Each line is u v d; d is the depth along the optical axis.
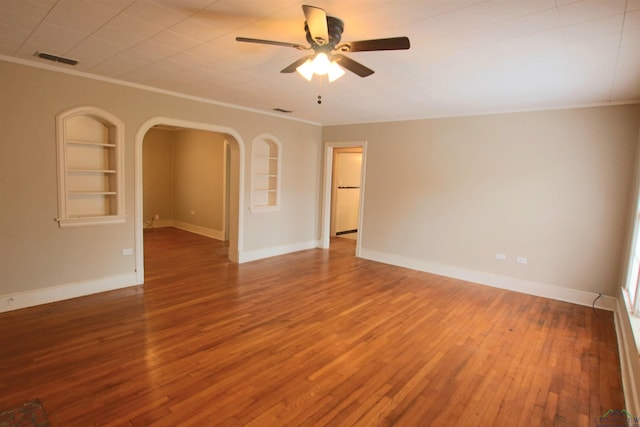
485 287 4.98
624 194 4.08
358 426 2.13
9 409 2.15
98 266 4.18
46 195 3.70
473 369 2.82
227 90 4.39
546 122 4.55
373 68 3.20
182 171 8.52
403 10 2.10
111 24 2.49
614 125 4.11
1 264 3.48
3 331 3.15
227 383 2.51
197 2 2.13
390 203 6.08
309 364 2.80
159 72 3.70
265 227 6.19
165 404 2.25
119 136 4.17
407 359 2.94
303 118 6.34
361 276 5.31
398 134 5.92
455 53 2.77
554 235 4.57
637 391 2.25
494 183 5.01
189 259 5.95
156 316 3.60
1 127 3.38
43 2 2.18
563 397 2.49
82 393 2.33
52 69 3.62
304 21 2.36
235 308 3.89
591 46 2.51
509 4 1.98
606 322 3.82
